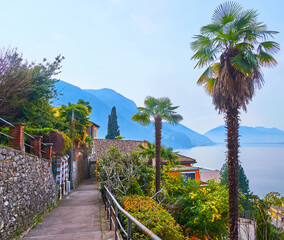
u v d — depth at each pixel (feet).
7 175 19.97
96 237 20.65
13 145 24.71
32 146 30.50
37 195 28.66
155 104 51.72
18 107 44.50
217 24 33.40
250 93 31.48
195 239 47.55
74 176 74.28
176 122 52.19
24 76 42.88
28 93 45.37
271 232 27.78
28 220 24.20
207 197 46.80
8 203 19.74
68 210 33.73
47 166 35.40
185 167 77.00
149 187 51.39
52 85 54.90
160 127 51.55
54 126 61.62
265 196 33.99
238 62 29.48
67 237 20.81
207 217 42.34
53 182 38.47
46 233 22.45
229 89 30.32
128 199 31.68
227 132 31.30
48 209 33.32
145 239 21.90
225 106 31.37
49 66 53.36
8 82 39.88
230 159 30.66
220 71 32.27
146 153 57.93
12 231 19.97
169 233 24.29
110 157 45.14
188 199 48.16
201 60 34.83
